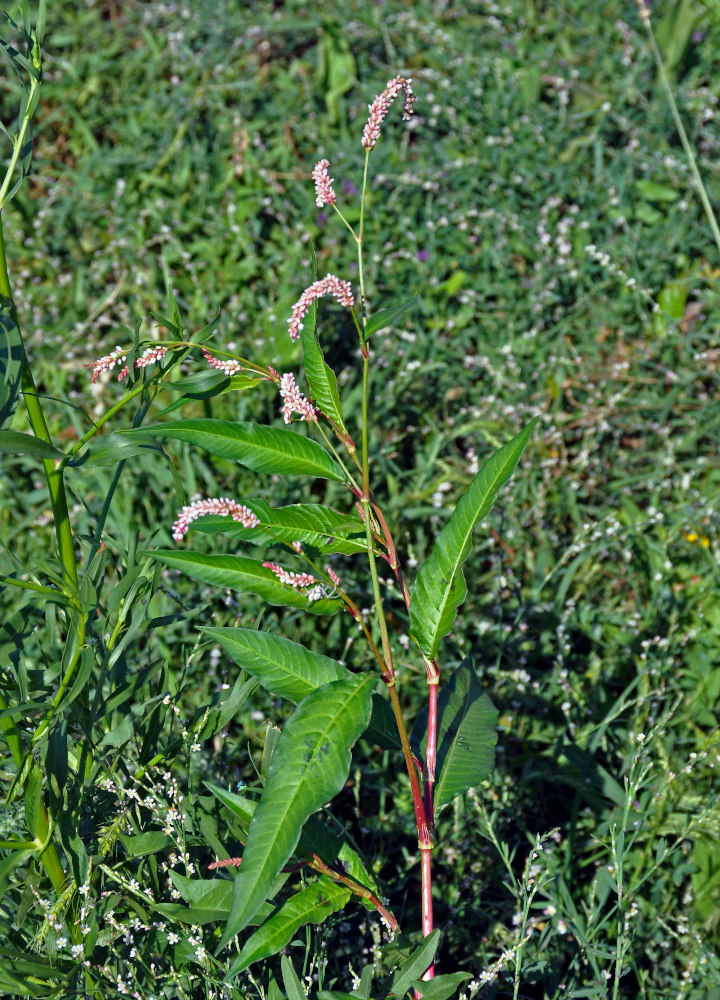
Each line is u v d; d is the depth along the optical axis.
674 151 5.10
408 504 3.65
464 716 2.07
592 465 3.93
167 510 3.51
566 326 4.38
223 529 1.82
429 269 4.57
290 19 5.69
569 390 4.21
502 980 2.40
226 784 2.48
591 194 4.79
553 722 3.04
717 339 4.33
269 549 3.38
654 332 4.44
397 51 5.69
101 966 1.95
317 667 1.84
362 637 3.25
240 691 2.20
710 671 3.04
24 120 1.87
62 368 4.28
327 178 1.73
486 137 5.15
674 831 2.64
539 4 6.08
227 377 1.86
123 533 3.43
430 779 1.94
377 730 2.02
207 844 2.07
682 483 3.66
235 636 1.83
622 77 5.56
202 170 5.00
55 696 1.89
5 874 1.84
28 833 2.00
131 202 4.87
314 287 1.72
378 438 3.83
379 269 4.48
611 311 4.46
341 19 5.57
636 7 5.89
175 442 3.75
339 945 2.44
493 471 1.82
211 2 5.95
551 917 2.47
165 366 1.97
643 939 2.56
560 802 2.94
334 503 3.59
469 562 3.48
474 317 4.52
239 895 1.50
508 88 5.50
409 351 4.13
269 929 1.71
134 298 4.62
